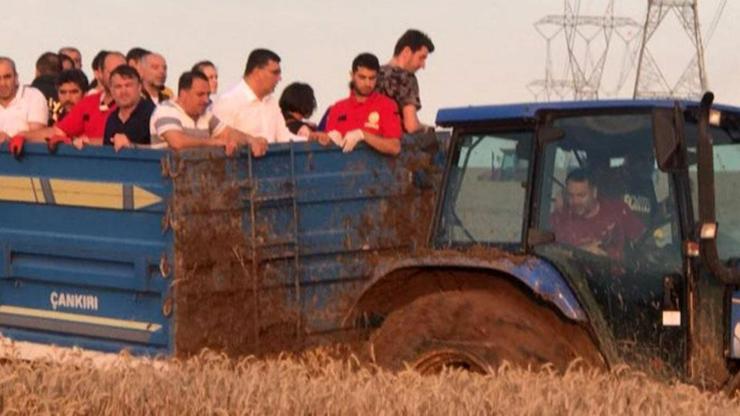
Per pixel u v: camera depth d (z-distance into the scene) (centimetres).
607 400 2372
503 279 2831
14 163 3241
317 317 3203
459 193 2897
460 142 2911
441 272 2873
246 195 3080
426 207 3400
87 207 3130
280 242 3134
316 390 2425
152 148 3034
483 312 2772
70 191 3153
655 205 2752
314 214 3203
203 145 3189
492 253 2775
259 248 3100
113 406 2400
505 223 2836
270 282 3125
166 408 2398
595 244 2778
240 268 3073
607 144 2786
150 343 3061
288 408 2361
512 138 2852
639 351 2738
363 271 3284
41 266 3231
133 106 3509
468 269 2820
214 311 3039
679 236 2723
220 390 2453
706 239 2648
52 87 4325
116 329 3116
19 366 2589
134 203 3047
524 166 2828
